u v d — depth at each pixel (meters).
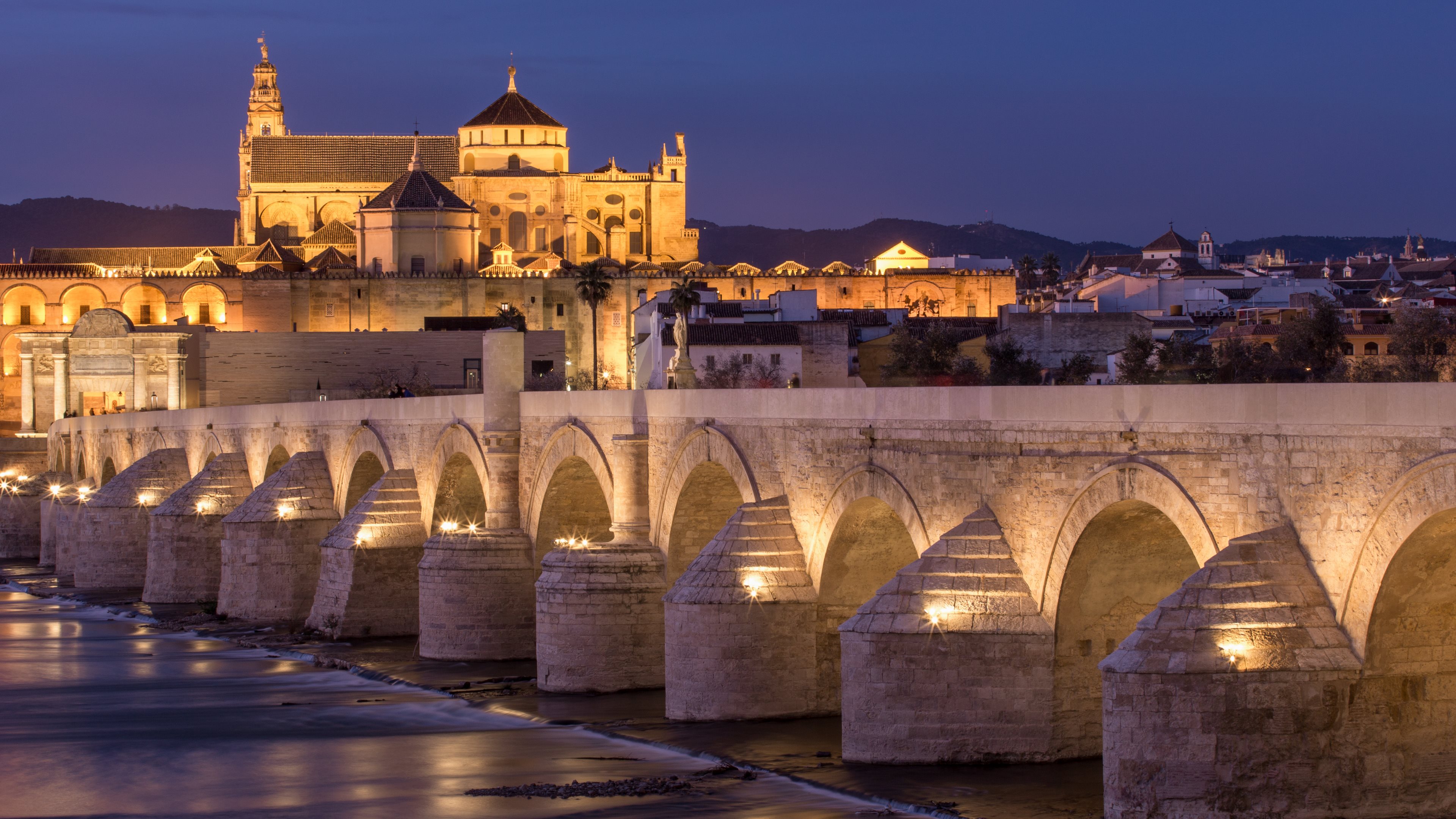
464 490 77.25
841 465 48.59
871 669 42.09
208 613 90.31
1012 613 41.03
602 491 67.19
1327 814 32.03
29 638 83.69
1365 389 31.42
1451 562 31.12
